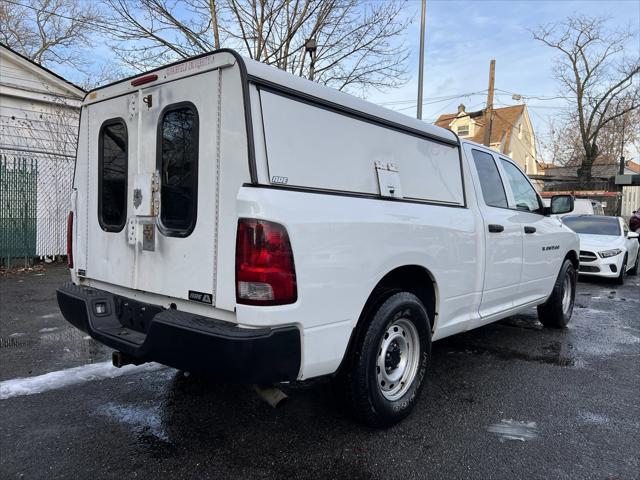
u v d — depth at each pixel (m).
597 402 3.89
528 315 7.16
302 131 2.78
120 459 2.89
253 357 2.47
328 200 2.82
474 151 4.47
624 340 5.80
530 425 3.45
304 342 2.66
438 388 4.13
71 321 3.61
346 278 2.87
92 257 3.76
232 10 12.55
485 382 4.29
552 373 4.56
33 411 3.53
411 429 3.35
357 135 3.14
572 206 5.34
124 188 3.42
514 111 40.62
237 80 2.59
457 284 3.95
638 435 3.33
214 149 2.72
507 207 4.83
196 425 3.35
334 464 2.88
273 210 2.51
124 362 3.17
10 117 12.73
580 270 10.34
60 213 10.91
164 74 3.03
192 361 2.62
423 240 3.51
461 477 2.78
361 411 3.16
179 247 2.93
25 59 12.57
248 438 3.18
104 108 3.61
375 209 3.13
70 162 11.09
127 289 3.43
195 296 2.83
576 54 29.95
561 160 37.03
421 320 3.52
